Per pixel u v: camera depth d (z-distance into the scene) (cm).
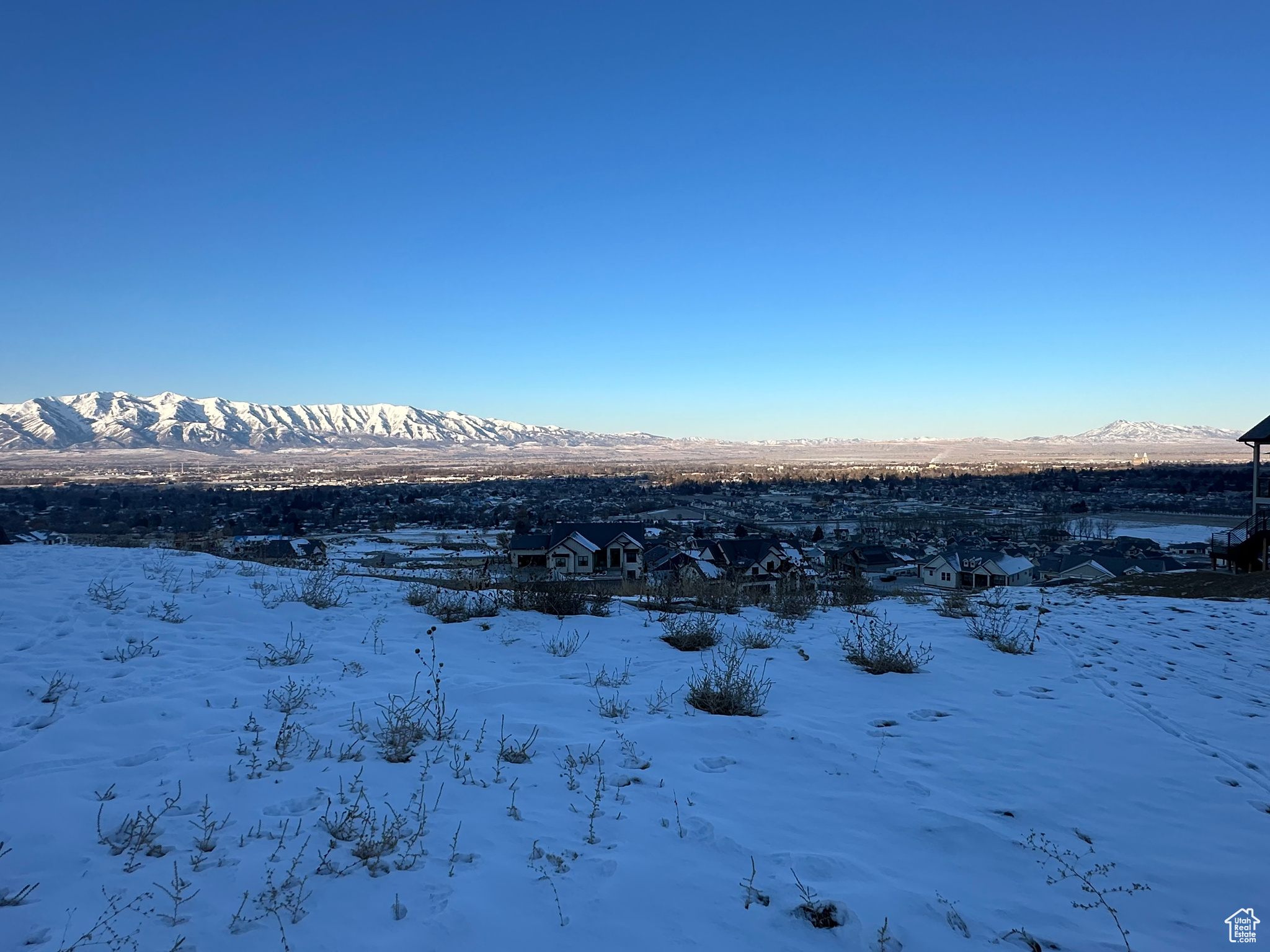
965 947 316
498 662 793
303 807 422
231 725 550
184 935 299
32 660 666
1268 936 331
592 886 347
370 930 307
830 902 339
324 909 321
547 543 3797
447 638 883
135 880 338
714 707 650
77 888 330
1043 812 459
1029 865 392
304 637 835
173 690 620
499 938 305
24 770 451
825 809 452
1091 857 403
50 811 398
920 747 573
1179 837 429
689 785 481
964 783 503
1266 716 671
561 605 1088
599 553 3866
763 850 393
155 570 1143
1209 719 661
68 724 521
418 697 637
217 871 348
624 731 579
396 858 366
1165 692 754
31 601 872
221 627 840
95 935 296
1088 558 4788
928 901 350
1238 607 1320
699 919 325
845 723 633
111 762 475
